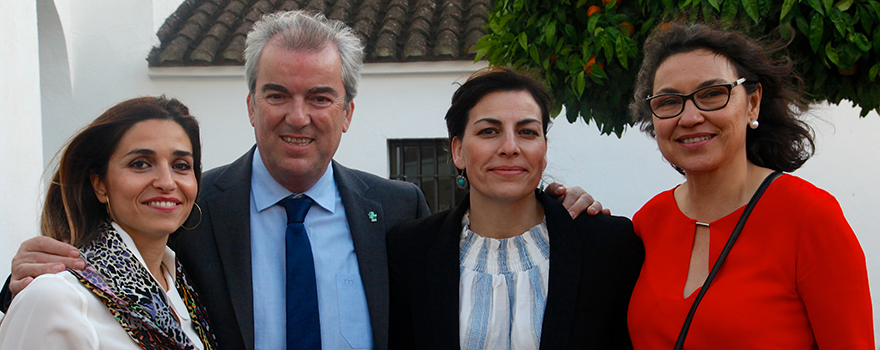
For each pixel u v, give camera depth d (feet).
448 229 6.93
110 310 5.15
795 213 5.46
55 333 4.77
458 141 6.98
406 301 7.13
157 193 5.64
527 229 6.88
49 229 5.65
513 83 6.56
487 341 6.25
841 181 16.37
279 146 6.98
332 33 7.27
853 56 7.13
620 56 7.63
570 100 8.77
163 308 5.58
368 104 17.81
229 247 6.99
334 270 7.35
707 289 5.64
